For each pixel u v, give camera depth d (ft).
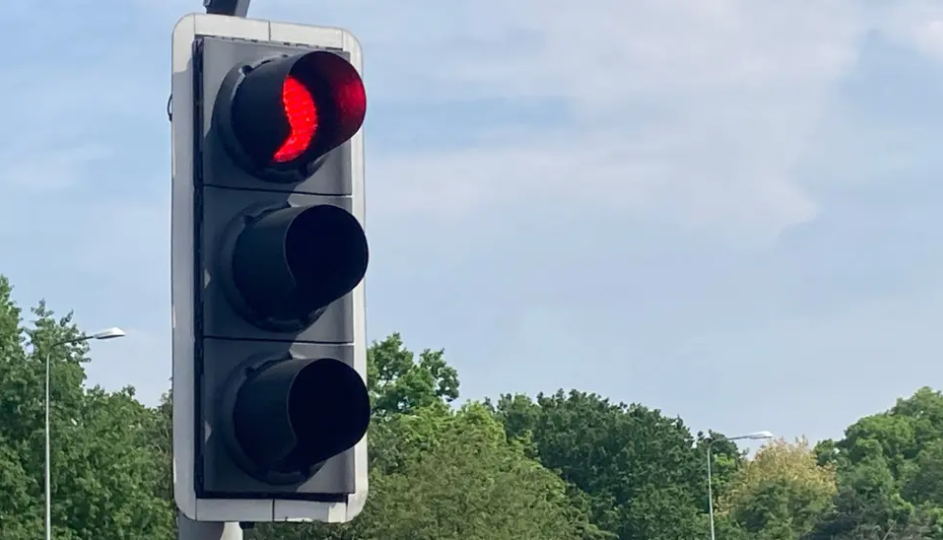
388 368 263.49
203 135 15.99
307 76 16.14
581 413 303.89
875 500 316.40
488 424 257.34
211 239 15.93
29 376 166.91
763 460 355.97
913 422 436.35
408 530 186.29
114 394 178.29
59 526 166.30
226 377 15.80
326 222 15.90
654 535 288.92
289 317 16.02
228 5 16.93
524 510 195.11
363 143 16.66
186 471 15.62
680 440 303.48
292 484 15.88
